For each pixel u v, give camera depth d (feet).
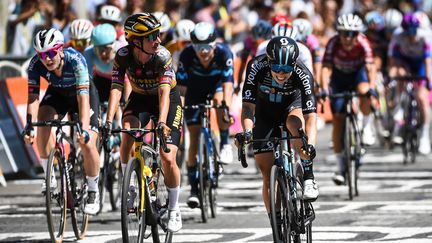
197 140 82.64
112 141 84.64
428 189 96.48
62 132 71.61
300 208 62.69
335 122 94.63
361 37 98.63
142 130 63.41
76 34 88.17
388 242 69.41
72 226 73.92
